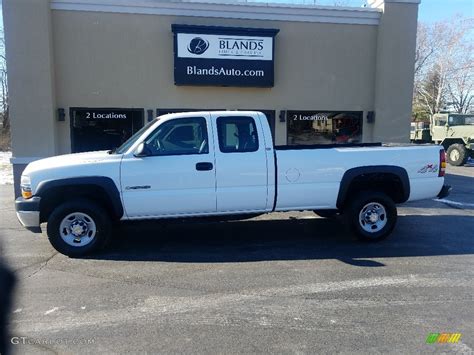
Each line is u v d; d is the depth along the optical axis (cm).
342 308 410
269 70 1057
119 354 329
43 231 715
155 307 413
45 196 567
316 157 618
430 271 517
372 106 1132
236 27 1034
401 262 552
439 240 664
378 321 383
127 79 1027
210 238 673
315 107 1108
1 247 618
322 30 1091
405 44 1099
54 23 988
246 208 610
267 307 412
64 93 1006
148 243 643
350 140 1134
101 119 1028
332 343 345
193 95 1052
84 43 1003
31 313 399
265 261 556
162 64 1035
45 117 977
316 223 773
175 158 585
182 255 584
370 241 646
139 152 570
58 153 1013
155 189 582
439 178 662
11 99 964
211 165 591
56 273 510
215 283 476
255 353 330
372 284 473
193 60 1023
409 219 819
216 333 361
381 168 632
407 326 374
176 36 1010
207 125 597
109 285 471
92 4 995
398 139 1126
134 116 1041
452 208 934
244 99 1074
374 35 1113
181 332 363
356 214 636
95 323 380
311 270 520
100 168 569
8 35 950
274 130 1095
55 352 331
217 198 597
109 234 585
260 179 605
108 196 573
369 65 1120
